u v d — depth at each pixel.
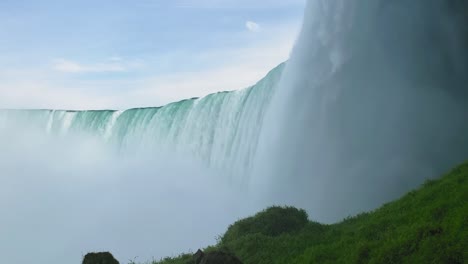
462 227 10.95
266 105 32.88
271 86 32.88
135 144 47.56
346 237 14.34
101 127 52.06
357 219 16.77
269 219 17.64
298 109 28.27
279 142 28.78
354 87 26.20
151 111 46.88
